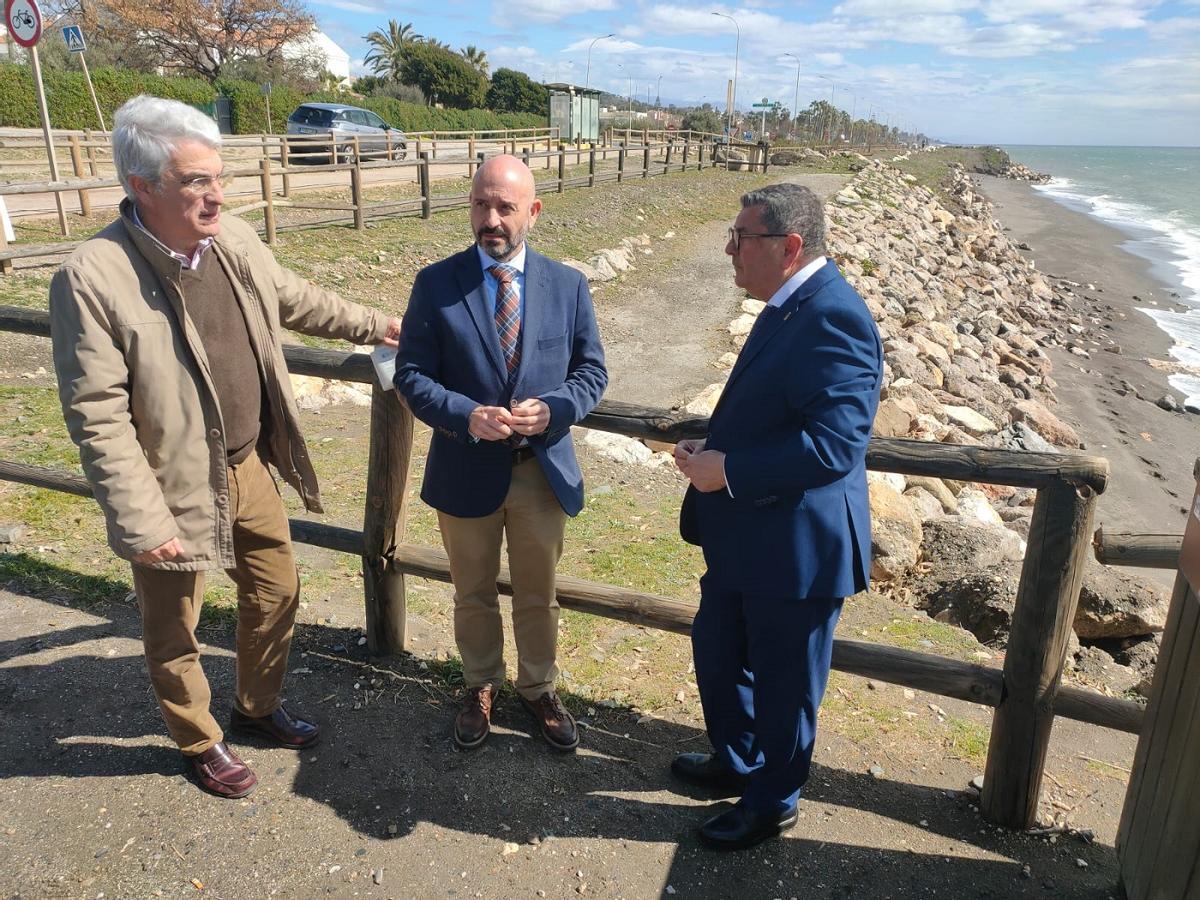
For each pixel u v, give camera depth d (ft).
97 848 7.29
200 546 7.02
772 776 7.58
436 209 46.26
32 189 29.30
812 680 7.30
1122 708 7.52
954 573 16.08
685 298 40.47
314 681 9.73
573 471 8.30
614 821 7.93
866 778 8.74
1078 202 171.53
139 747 8.49
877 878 7.44
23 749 8.38
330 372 9.15
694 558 14.52
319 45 152.25
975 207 125.59
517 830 7.75
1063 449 35.50
